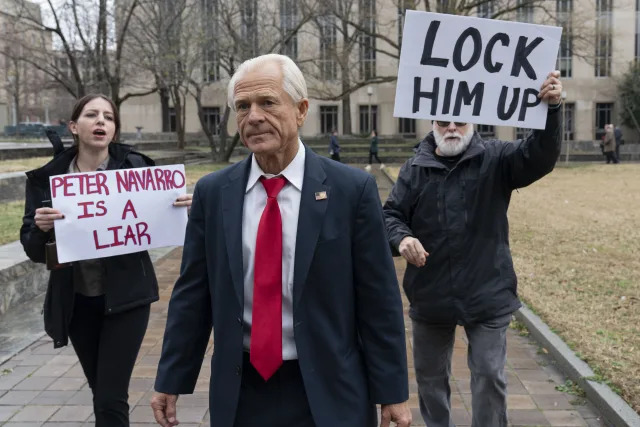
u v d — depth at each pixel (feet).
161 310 20.93
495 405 10.05
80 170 10.96
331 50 88.33
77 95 83.35
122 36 76.48
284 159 7.20
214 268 7.38
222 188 7.42
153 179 10.91
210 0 83.56
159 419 7.58
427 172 10.48
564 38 90.48
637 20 139.33
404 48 10.09
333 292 6.98
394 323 7.16
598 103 145.69
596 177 72.59
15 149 61.21
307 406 6.99
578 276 23.91
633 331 17.06
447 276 10.21
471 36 9.95
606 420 12.71
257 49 82.38
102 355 10.21
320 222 6.96
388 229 10.50
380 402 7.07
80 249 10.16
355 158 110.42
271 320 6.97
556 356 15.85
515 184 10.29
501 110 10.04
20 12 78.89
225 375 7.14
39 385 14.79
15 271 20.94
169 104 153.58
